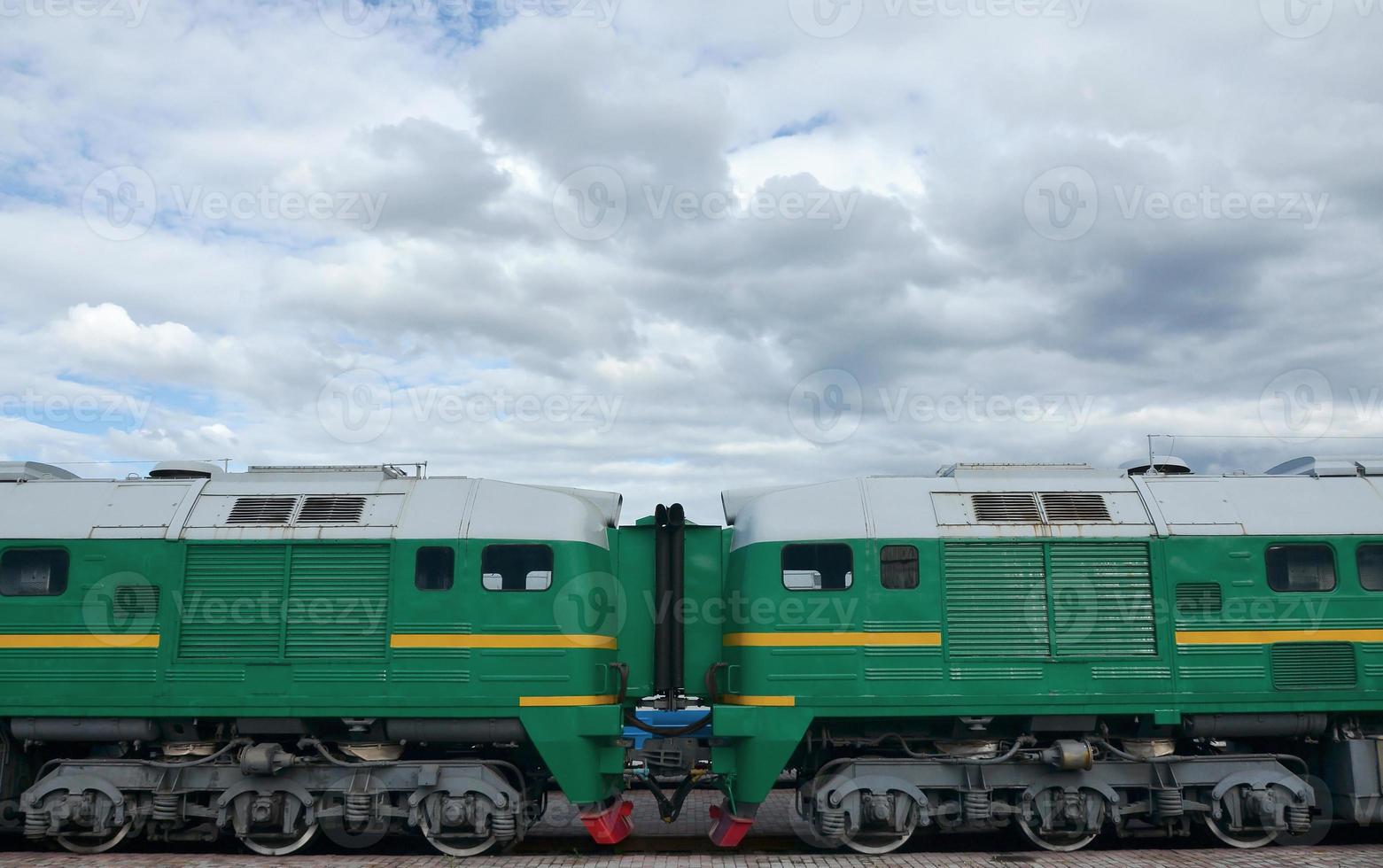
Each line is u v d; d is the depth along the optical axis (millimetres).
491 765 9977
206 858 9688
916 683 9930
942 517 10367
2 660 9984
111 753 10414
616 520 11320
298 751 10320
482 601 9984
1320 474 11031
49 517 10352
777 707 9891
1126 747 10289
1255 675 10031
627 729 10750
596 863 9484
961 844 10586
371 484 10742
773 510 10523
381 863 9492
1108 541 10266
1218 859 9461
